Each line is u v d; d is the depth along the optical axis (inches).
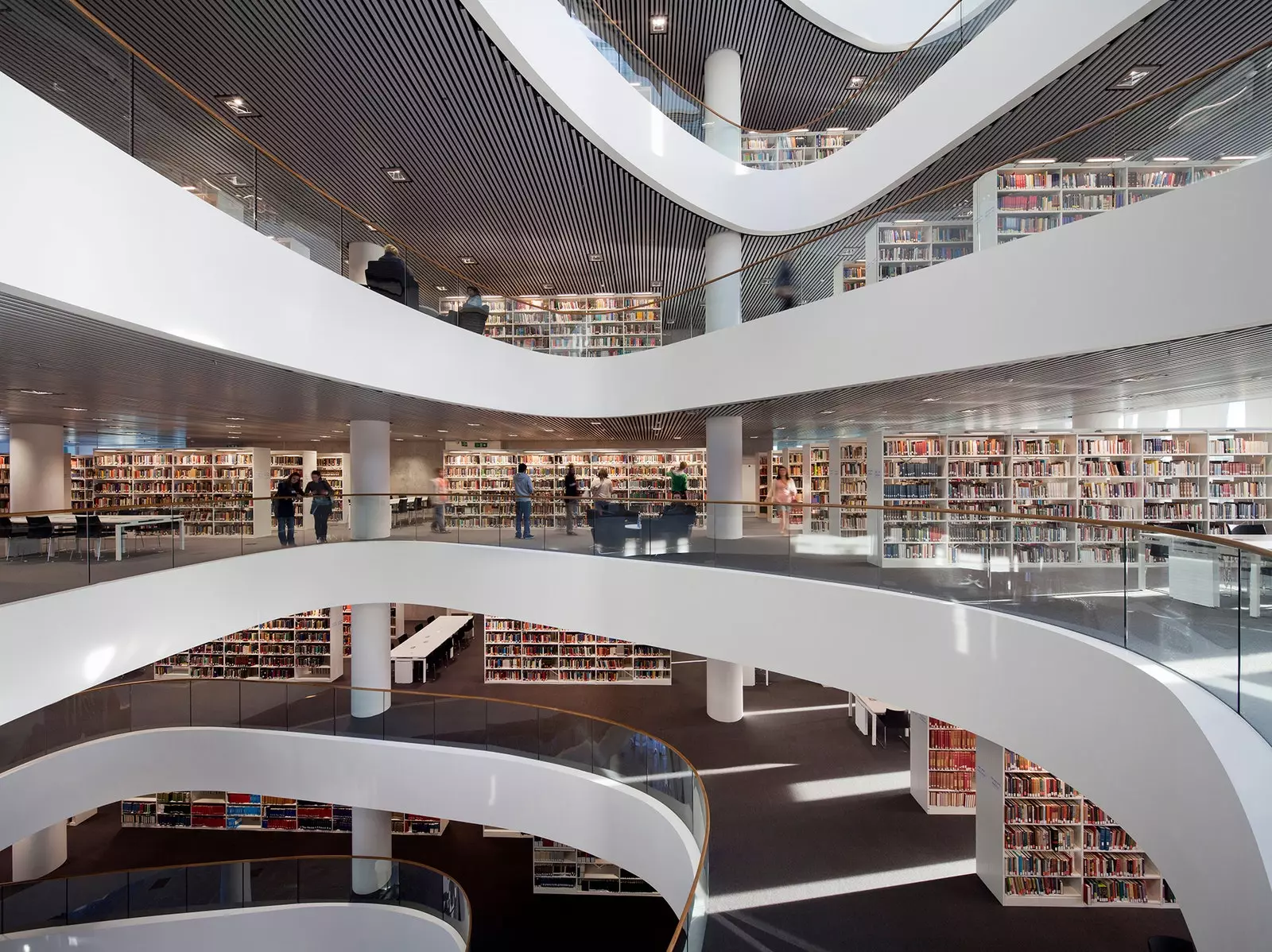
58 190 123.2
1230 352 184.9
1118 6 200.7
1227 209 151.8
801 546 249.9
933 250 221.6
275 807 428.5
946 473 343.0
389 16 199.8
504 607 321.4
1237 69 156.4
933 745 310.2
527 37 221.9
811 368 261.7
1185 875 122.9
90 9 194.2
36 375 218.2
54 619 182.5
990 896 251.4
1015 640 178.4
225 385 241.3
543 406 340.2
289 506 304.8
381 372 248.1
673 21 352.5
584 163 285.6
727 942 226.2
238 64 220.4
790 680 492.7
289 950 322.3
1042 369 216.4
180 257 157.4
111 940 312.5
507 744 324.2
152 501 547.2
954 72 260.4
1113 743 146.3
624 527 298.0
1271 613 112.0
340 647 514.9
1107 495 347.3
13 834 297.0
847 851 279.1
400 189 313.1
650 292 478.3
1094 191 198.4
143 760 337.1
